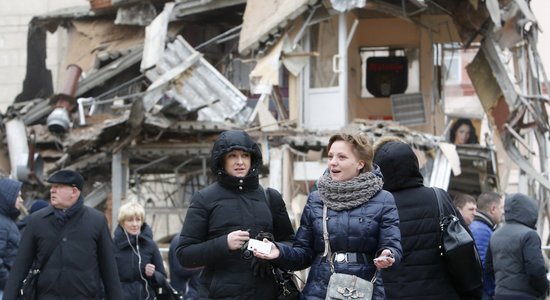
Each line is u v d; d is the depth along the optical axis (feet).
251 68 89.15
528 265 33.76
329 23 79.82
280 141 72.13
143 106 68.44
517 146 88.43
